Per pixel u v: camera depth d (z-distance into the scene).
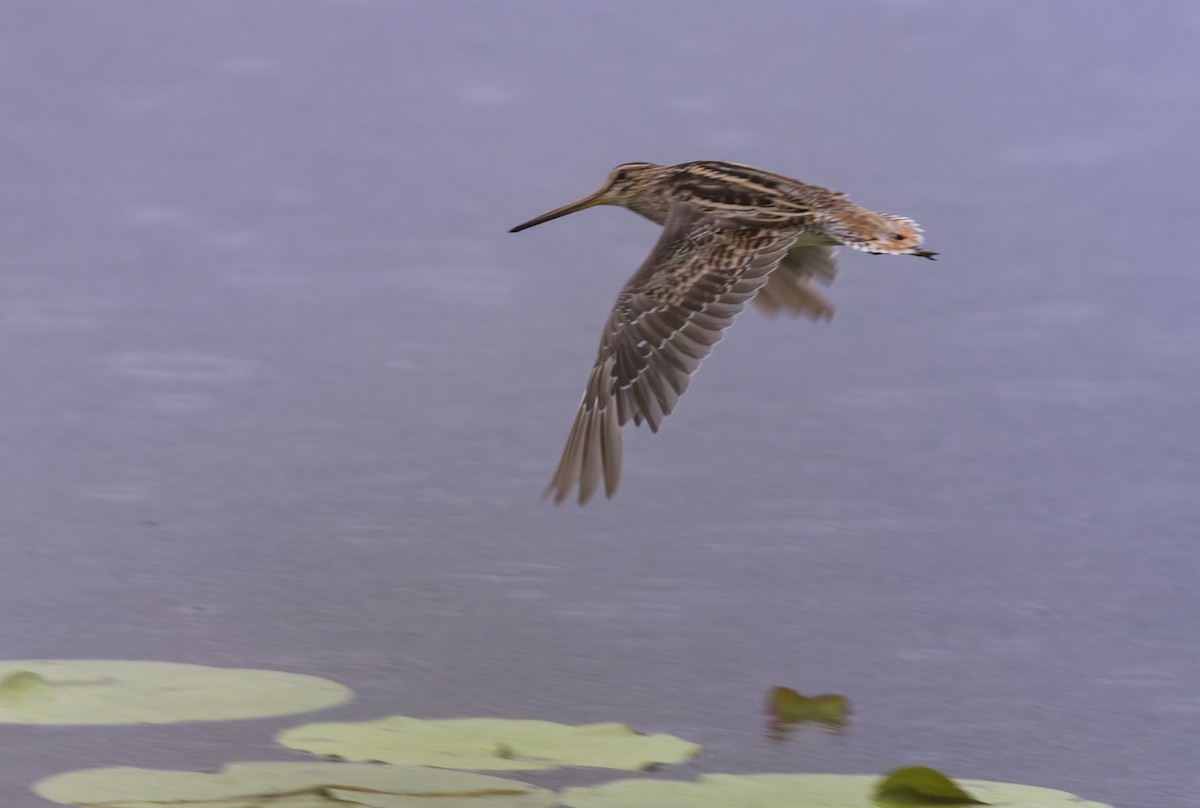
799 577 12.30
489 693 10.34
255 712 9.64
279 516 13.22
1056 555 12.74
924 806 8.73
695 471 14.41
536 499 13.67
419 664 10.70
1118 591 12.12
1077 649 11.24
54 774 8.89
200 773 8.77
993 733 10.05
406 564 12.37
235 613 11.48
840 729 10.03
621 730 9.62
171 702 9.73
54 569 12.20
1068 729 10.12
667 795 8.65
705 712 10.19
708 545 12.84
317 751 9.13
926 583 12.23
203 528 13.00
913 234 9.53
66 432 14.97
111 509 13.34
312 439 14.89
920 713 10.28
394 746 9.22
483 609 11.63
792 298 10.52
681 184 10.28
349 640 11.05
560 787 8.75
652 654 11.00
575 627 11.38
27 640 10.99
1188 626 11.60
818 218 9.48
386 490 13.79
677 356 8.91
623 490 13.95
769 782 8.93
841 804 8.65
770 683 10.65
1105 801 9.26
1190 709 10.39
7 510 13.28
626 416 8.74
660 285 9.06
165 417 15.38
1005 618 11.70
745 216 9.49
